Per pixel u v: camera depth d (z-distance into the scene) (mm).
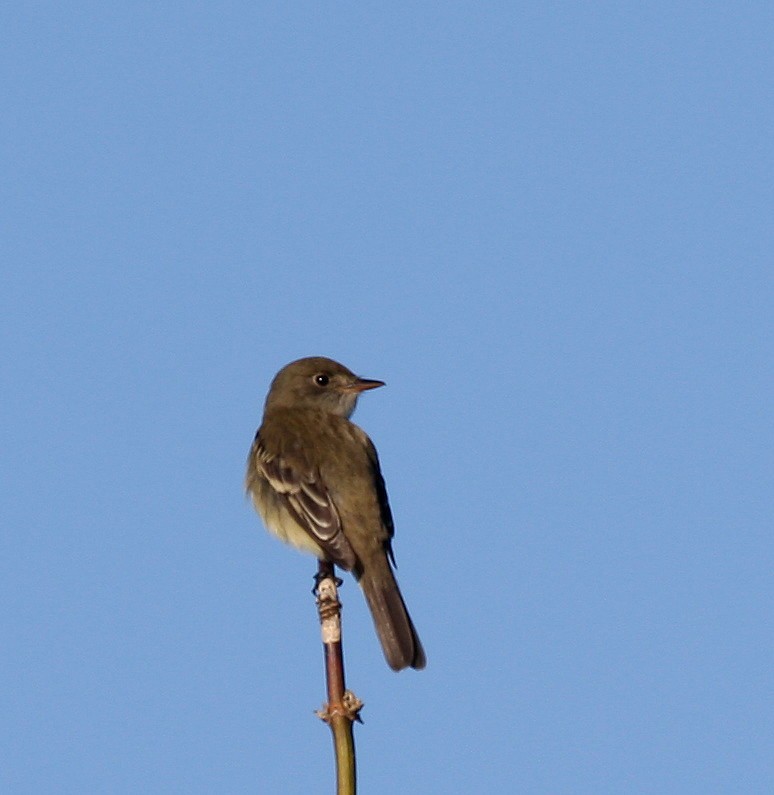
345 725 7625
